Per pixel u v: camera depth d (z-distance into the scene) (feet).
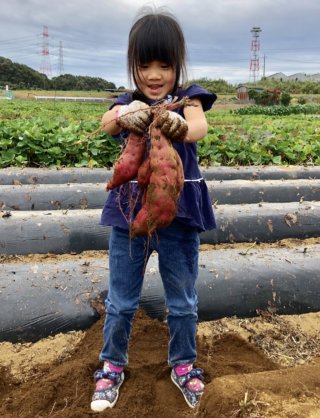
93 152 12.90
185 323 3.32
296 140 15.62
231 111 61.67
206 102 3.22
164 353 3.98
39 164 12.87
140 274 3.31
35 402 3.37
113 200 3.26
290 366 4.00
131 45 3.04
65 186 8.39
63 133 13.82
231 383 3.18
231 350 4.17
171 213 2.76
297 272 4.99
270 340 4.34
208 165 12.64
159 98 3.13
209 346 4.18
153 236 3.19
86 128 14.52
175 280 3.26
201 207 3.31
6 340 4.22
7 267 4.91
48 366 3.88
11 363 3.92
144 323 4.28
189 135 3.03
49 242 6.31
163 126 2.74
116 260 3.27
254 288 4.82
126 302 3.28
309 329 4.59
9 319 4.26
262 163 13.98
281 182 9.43
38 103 69.51
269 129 17.38
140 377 3.60
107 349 3.38
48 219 6.46
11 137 12.91
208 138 13.96
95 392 3.35
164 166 2.72
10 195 8.07
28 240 6.27
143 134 2.86
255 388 3.13
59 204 8.11
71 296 4.46
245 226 6.98
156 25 2.97
